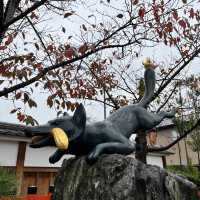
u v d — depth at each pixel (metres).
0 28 3.37
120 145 2.59
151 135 7.03
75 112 2.55
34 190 10.41
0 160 9.87
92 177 2.47
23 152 10.48
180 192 2.64
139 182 2.36
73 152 2.68
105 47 4.06
